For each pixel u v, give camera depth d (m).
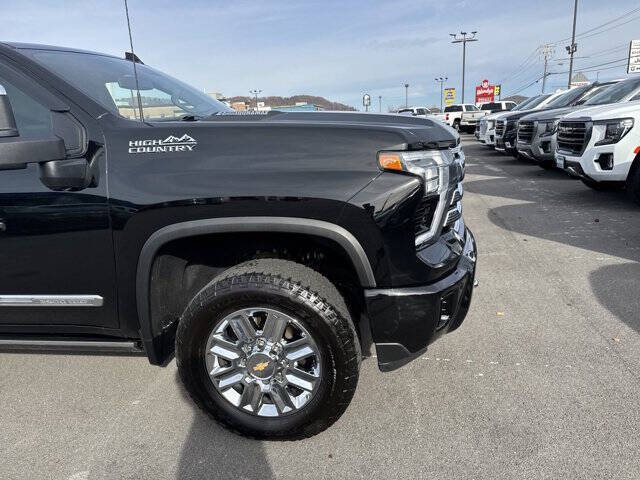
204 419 2.43
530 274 4.20
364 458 2.12
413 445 2.18
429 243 2.09
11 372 2.93
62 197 2.06
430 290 2.03
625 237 5.14
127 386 2.75
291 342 2.08
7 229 2.12
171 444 2.26
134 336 2.26
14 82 2.10
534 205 6.99
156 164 2.03
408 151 1.97
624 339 3.01
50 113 2.15
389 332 2.05
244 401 2.19
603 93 8.66
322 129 2.03
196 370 2.15
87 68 2.45
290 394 2.16
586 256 4.59
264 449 2.21
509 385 2.59
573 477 1.95
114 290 2.15
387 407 2.45
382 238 1.94
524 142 10.41
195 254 2.28
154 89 2.77
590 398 2.44
